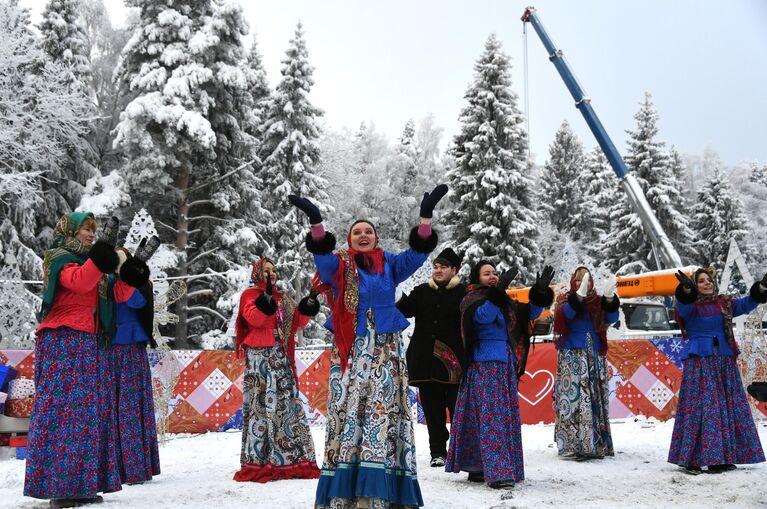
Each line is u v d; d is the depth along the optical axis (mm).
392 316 4469
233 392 10047
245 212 27641
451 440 6262
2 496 5543
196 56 25266
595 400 7414
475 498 5379
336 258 4473
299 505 4953
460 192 33062
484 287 6305
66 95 24281
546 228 41688
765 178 61531
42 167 25203
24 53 24688
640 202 24969
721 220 43062
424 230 4473
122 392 5867
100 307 5281
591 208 45906
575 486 5953
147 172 23500
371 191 43406
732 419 6625
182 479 6273
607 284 7492
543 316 15625
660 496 5504
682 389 6754
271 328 6391
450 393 7164
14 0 26438
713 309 6746
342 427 4348
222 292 26375
